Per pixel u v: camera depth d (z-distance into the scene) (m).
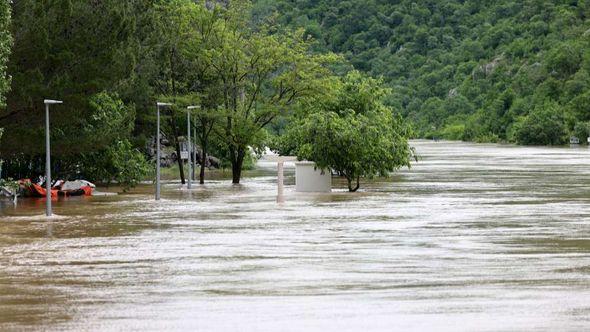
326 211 69.88
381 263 41.62
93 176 93.12
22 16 76.94
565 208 71.25
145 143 107.31
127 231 56.59
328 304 31.67
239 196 87.81
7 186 79.19
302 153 92.88
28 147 78.56
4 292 35.03
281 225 59.41
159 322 29.03
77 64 79.25
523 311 29.89
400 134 106.12
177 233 55.16
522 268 39.62
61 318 29.86
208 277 38.16
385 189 96.69
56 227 59.28
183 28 112.50
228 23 115.12
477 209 70.88
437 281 36.34
